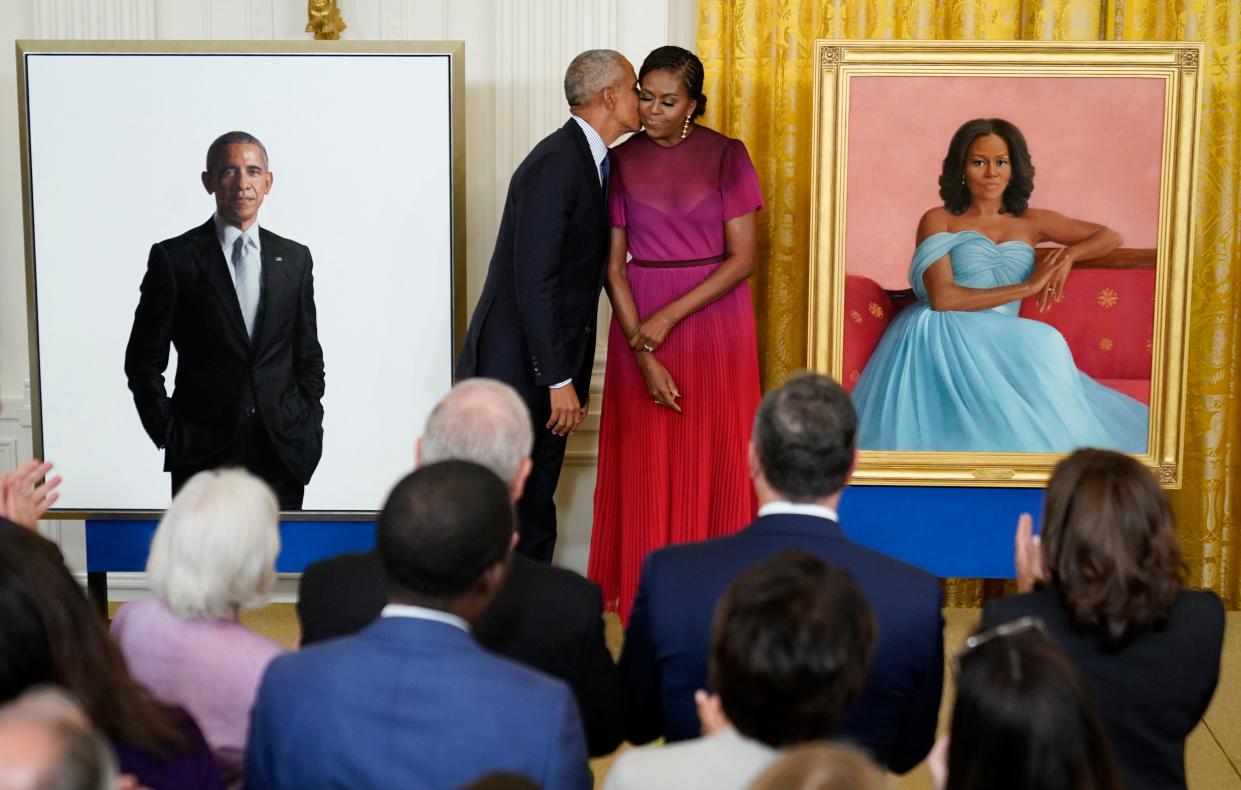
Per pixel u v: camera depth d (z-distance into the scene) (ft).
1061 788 4.64
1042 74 13.50
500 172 16.07
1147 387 13.73
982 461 13.82
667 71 13.55
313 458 14.15
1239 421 16.15
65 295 13.85
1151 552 6.82
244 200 13.79
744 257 14.11
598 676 7.28
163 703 6.10
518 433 7.63
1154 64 13.43
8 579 5.64
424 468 5.93
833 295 13.82
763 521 7.10
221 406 14.01
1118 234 13.61
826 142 13.66
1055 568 7.01
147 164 13.71
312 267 13.91
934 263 13.73
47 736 3.55
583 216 13.39
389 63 13.66
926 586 6.97
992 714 4.71
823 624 5.11
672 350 14.15
